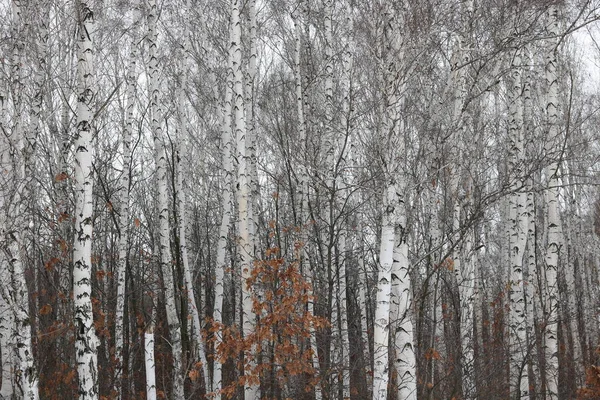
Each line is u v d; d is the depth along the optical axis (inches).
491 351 520.4
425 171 460.8
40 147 602.9
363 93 567.2
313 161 530.9
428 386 476.4
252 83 588.7
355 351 496.7
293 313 445.1
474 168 563.2
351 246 738.8
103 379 587.2
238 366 492.7
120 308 563.5
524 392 501.0
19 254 370.0
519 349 510.3
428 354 479.2
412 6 383.6
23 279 369.1
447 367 504.7
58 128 633.6
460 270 557.9
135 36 560.7
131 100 557.6
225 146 507.5
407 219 452.8
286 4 665.0
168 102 758.5
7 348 406.9
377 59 382.6
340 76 647.8
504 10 464.8
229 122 507.2
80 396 312.0
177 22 685.9
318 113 613.3
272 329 468.4
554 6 514.0
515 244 526.9
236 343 443.2
